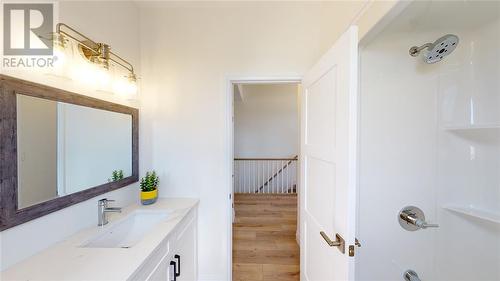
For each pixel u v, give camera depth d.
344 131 0.97
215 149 1.93
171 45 1.90
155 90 1.92
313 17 1.86
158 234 1.23
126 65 1.68
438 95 1.30
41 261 0.93
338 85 1.04
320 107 1.29
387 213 1.33
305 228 1.59
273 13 1.87
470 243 1.28
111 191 1.50
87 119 1.27
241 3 1.82
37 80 0.99
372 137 1.32
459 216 1.28
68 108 1.14
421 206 1.32
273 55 1.87
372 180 1.33
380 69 1.31
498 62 1.16
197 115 1.92
